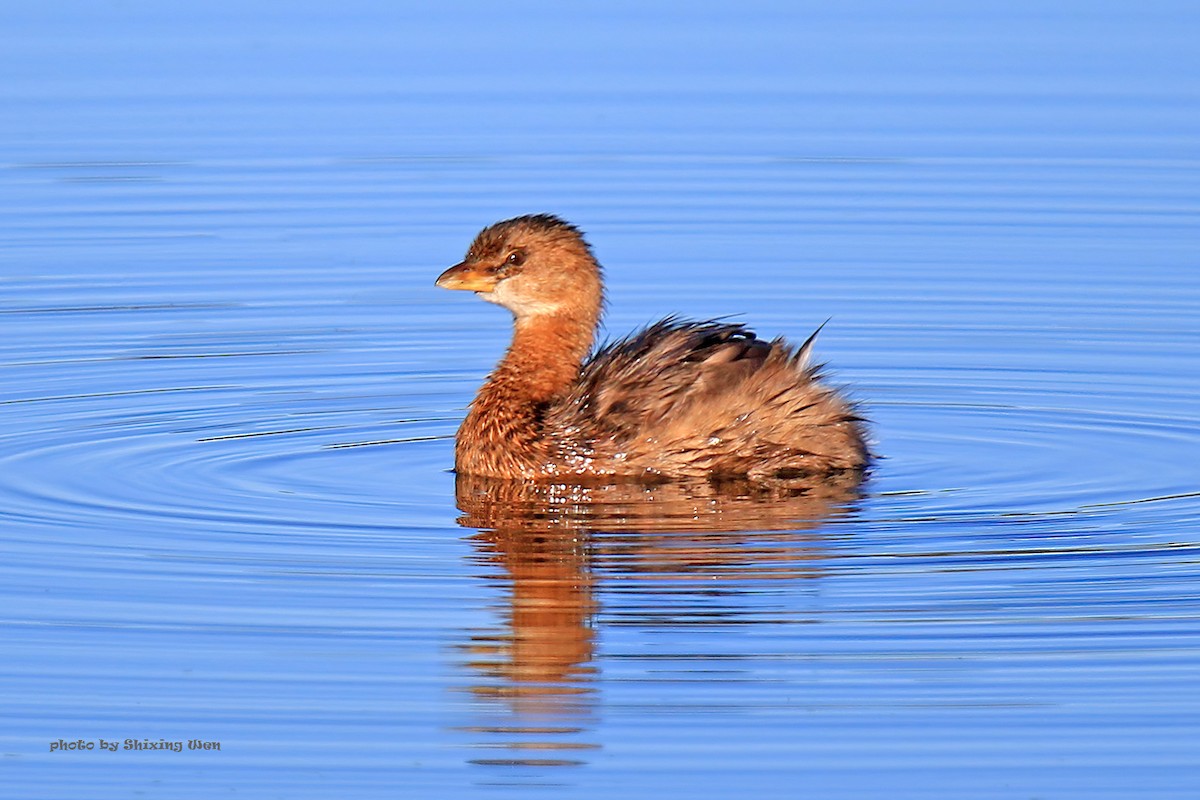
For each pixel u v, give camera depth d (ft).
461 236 72.18
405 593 42.63
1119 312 64.18
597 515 47.88
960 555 44.45
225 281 68.28
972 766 35.37
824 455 50.88
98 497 48.83
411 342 63.57
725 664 39.11
